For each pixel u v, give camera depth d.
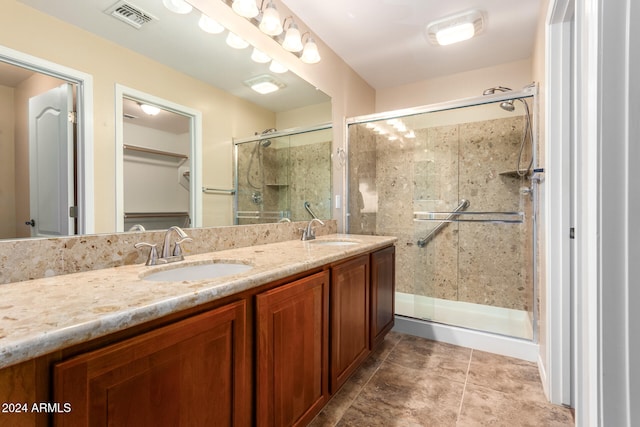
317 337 1.34
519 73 2.77
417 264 2.99
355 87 2.99
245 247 1.74
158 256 1.31
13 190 0.97
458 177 2.84
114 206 1.24
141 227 1.34
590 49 0.68
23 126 1.00
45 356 0.58
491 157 2.68
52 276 1.00
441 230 2.93
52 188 1.07
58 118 1.09
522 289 2.61
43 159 1.04
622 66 0.62
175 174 1.49
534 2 1.97
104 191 1.21
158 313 0.72
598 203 0.65
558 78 1.60
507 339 2.16
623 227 0.62
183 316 0.81
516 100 2.29
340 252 1.52
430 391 1.71
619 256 0.63
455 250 2.88
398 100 3.33
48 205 1.05
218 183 1.70
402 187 3.05
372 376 1.88
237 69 1.79
